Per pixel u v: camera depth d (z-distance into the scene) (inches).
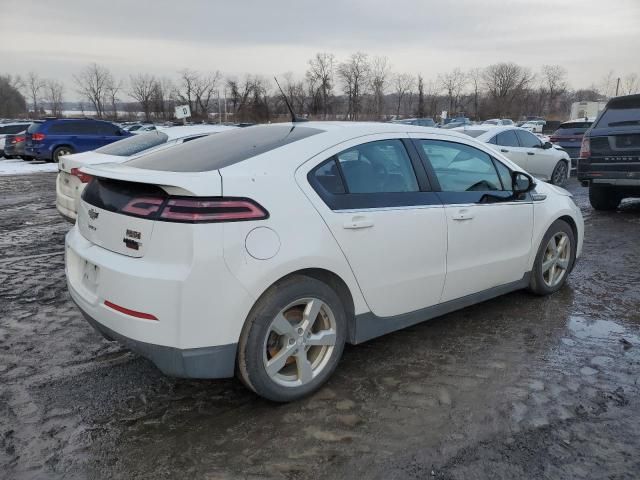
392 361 143.5
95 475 99.1
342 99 2861.7
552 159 485.7
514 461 102.4
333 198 123.9
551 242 188.5
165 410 120.6
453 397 125.3
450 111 3240.7
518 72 3457.2
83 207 128.3
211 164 118.4
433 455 104.3
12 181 585.6
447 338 157.9
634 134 323.6
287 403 122.6
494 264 164.4
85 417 117.6
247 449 106.5
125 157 271.3
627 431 111.8
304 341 121.9
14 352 148.8
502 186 170.6
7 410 119.7
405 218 135.8
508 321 170.6
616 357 145.3
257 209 110.0
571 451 105.3
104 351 150.1
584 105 2397.9
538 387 129.5
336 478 98.3
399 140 143.9
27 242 280.8
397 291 137.6
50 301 189.5
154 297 104.1
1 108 3722.9
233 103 3137.3
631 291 198.8
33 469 100.4
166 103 3503.9
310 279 119.3
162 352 106.9
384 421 115.7
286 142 127.8
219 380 134.3
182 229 103.3
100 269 112.6
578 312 178.2
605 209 377.4
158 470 100.5
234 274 106.6
